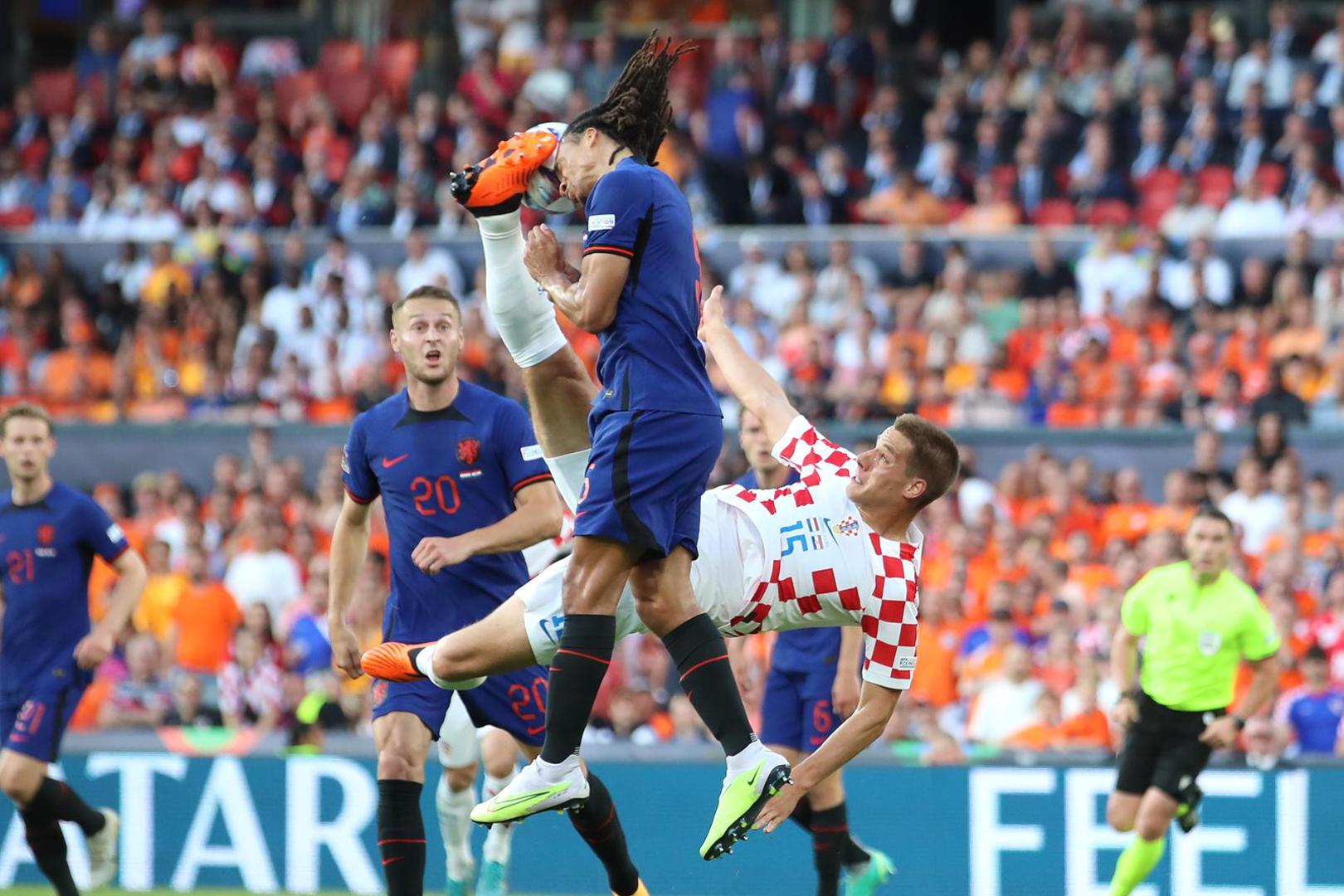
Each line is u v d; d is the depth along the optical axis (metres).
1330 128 62.16
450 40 74.88
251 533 46.44
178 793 34.44
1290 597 39.91
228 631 44.28
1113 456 50.00
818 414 51.38
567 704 19.05
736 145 66.62
